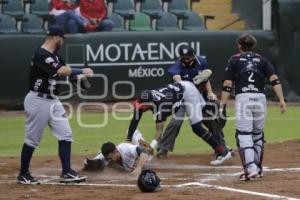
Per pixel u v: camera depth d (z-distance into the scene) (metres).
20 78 47.38
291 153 30.64
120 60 49.66
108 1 56.66
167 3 59.06
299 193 20.92
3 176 25.58
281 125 41.69
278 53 52.84
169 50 50.75
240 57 23.91
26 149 23.58
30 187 22.91
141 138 26.62
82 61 48.62
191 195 20.73
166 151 29.45
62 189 22.41
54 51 23.58
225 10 60.81
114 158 25.20
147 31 50.75
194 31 51.44
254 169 23.42
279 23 52.78
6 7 53.78
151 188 21.33
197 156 30.58
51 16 50.50
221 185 22.70
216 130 28.72
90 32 49.94
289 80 52.97
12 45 47.16
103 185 23.11
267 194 20.75
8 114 46.16
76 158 30.12
